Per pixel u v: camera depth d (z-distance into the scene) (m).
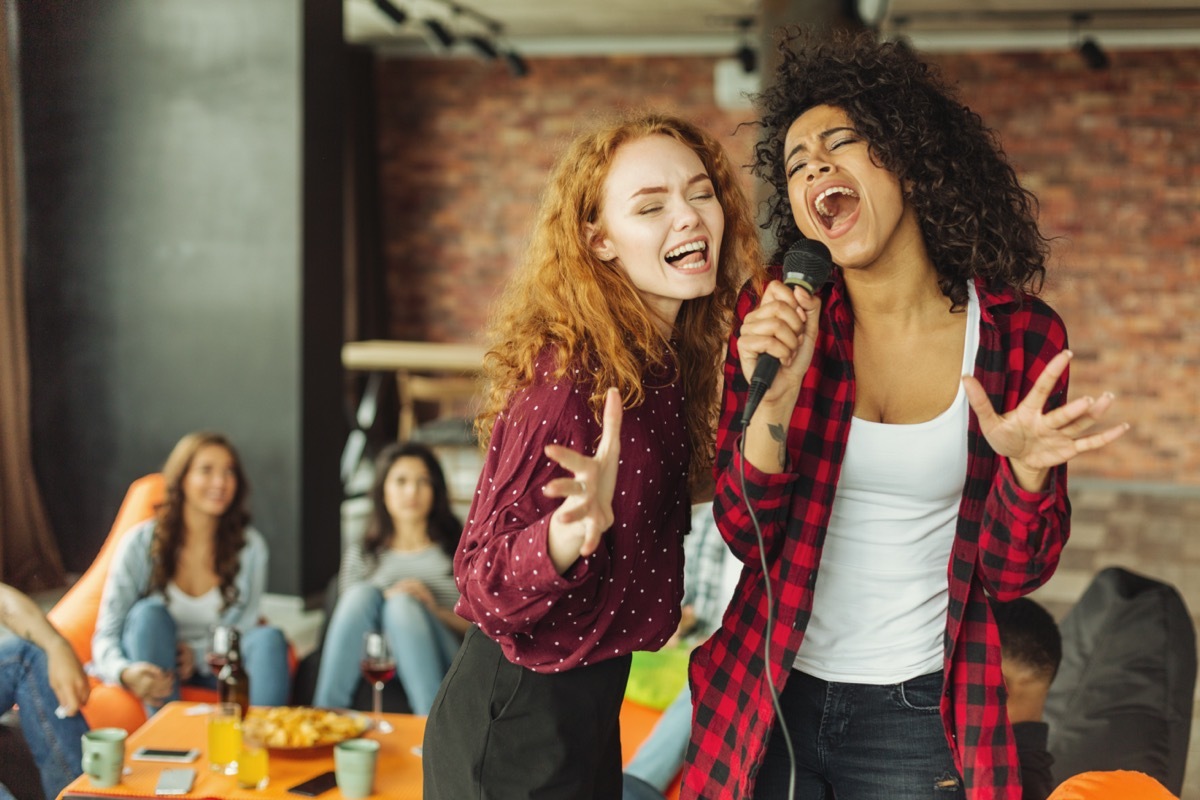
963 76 9.16
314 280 5.54
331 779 2.54
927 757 1.63
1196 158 8.83
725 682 1.67
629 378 1.45
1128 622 3.00
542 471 1.42
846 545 1.62
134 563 3.44
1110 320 9.02
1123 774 1.67
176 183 5.55
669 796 2.93
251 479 5.50
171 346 5.57
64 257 5.67
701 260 1.51
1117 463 9.05
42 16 5.61
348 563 3.80
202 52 5.51
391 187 10.16
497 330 1.56
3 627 2.85
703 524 3.66
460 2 8.51
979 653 1.60
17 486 5.46
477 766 1.47
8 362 5.48
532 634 1.45
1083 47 8.46
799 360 1.51
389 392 9.63
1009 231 1.59
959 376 1.59
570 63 9.86
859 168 1.56
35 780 2.80
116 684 3.22
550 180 1.58
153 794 2.45
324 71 5.57
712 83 9.67
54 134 5.66
